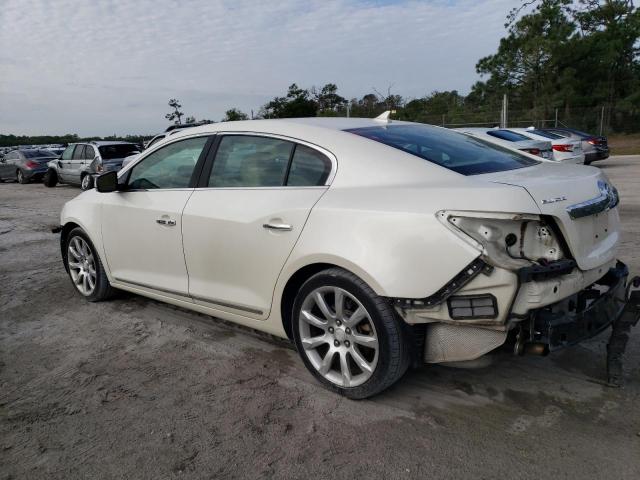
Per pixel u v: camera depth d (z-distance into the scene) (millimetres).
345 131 3465
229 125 3963
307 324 3305
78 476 2623
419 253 2732
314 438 2840
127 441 2887
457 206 2688
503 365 3537
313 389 3350
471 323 2699
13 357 4020
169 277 4188
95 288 5059
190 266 3953
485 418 2953
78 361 3902
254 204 3494
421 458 2637
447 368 3537
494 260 2582
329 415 3051
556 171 3201
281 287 3350
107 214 4648
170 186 4199
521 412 2996
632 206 9305
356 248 2910
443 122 29875
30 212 12211
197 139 4102
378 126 3695
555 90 32188
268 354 3881
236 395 3318
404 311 2832
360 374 3127
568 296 2789
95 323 4645
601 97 32656
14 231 9555
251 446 2797
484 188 2701
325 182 3252
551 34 32375
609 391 3160
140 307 4996
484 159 3369
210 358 3855
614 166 17625
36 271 6512
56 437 2951
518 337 2727
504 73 33781
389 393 3256
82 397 3375
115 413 3170
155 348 4070
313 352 3330
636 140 27344
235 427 2973
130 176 4586
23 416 3174
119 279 4707
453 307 2709
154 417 3109
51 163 18562
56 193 16844
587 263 2850
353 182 3137
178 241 3990
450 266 2662
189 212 3881
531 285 2631
